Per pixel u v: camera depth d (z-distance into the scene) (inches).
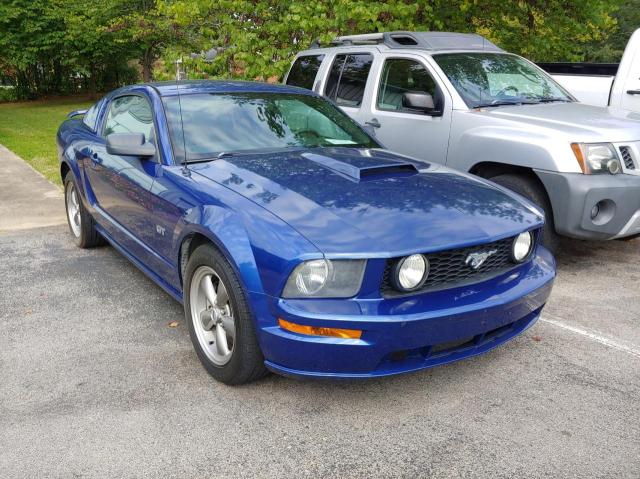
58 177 358.6
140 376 132.1
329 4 338.6
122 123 183.9
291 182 131.1
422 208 122.0
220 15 353.4
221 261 119.3
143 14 947.3
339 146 166.9
